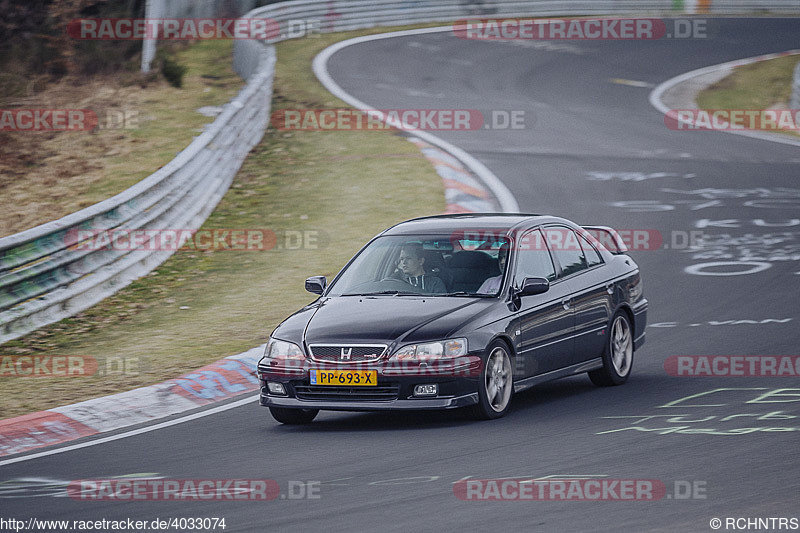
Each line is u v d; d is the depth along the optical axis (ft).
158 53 357.82
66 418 108.58
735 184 248.93
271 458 92.99
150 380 123.54
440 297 109.40
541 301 112.27
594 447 91.35
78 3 364.99
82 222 171.32
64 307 162.91
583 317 117.19
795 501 73.20
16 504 80.89
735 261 186.50
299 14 460.96
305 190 240.73
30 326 154.40
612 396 114.93
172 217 203.00
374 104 340.18
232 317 155.63
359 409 102.27
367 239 201.87
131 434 105.19
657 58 455.22
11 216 222.48
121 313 163.84
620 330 123.65
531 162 270.67
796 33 522.47
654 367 129.59
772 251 191.93
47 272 161.38
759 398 109.29
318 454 93.71
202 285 178.29
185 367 128.57
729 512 71.36
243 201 234.99
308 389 104.12
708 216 219.41
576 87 391.04
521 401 115.85
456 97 361.51
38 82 331.98
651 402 110.32
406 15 498.69
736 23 544.62
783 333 142.00
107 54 349.00
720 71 433.07
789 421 97.86
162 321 156.66
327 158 268.62
